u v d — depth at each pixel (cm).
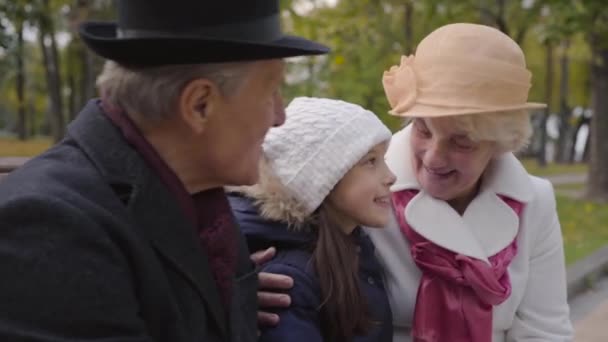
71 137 145
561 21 1131
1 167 215
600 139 1459
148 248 138
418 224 215
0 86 1911
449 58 206
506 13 1288
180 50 133
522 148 215
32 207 126
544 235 234
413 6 1122
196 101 139
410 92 210
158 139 145
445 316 215
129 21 140
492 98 202
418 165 220
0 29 443
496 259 218
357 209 197
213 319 150
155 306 137
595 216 1200
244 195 206
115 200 137
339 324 193
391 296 226
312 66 741
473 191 229
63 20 1273
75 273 125
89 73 1132
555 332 234
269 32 144
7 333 121
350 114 197
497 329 231
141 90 138
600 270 748
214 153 145
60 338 123
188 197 148
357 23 930
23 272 123
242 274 171
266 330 190
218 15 137
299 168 192
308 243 197
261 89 145
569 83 3262
